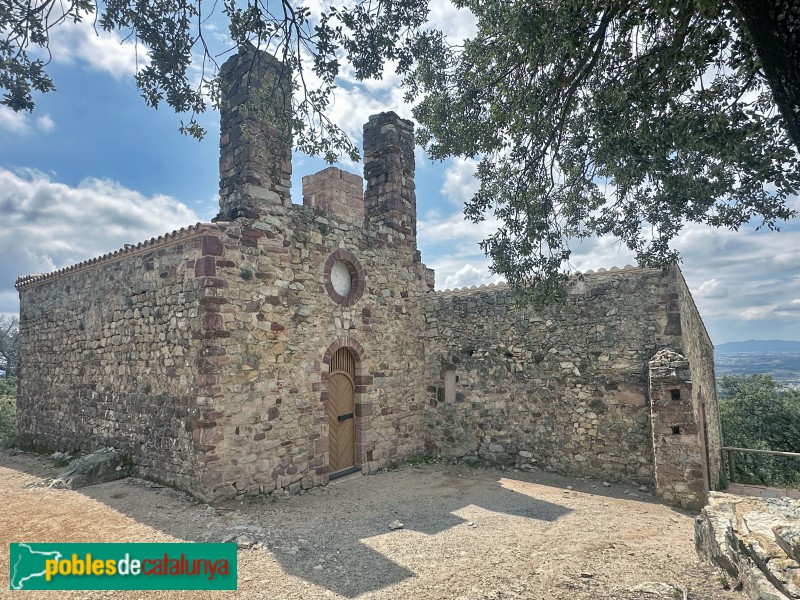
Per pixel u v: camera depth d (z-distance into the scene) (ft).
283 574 16.06
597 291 31.01
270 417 26.78
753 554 12.76
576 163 20.02
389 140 38.24
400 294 37.22
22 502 23.76
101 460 27.68
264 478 26.14
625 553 17.51
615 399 29.76
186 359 25.40
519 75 17.67
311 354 29.50
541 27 14.53
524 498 26.23
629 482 28.81
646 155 15.39
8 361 93.09
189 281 25.64
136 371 28.63
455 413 36.45
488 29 17.15
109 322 31.12
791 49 8.66
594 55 15.24
